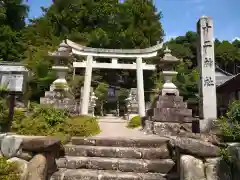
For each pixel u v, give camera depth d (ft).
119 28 94.02
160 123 27.43
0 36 91.76
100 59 79.97
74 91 57.77
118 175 15.42
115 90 84.33
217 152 14.29
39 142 14.85
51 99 32.42
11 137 15.35
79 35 86.99
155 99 32.35
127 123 39.29
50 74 60.29
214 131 21.57
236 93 64.85
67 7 98.78
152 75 78.69
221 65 137.28
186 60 121.80
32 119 22.91
